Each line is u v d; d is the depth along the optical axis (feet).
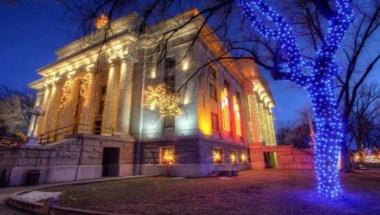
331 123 27.48
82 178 56.54
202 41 81.25
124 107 78.69
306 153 114.01
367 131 137.18
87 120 88.17
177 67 79.36
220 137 85.66
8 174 43.11
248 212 20.42
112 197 29.63
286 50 29.17
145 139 75.92
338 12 27.58
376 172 75.97
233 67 114.93
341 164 76.84
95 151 62.13
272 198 27.14
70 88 100.68
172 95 73.77
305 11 43.45
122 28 86.89
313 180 49.03
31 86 128.36
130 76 82.64
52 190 37.24
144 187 40.81
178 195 30.94
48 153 50.44
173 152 70.90
